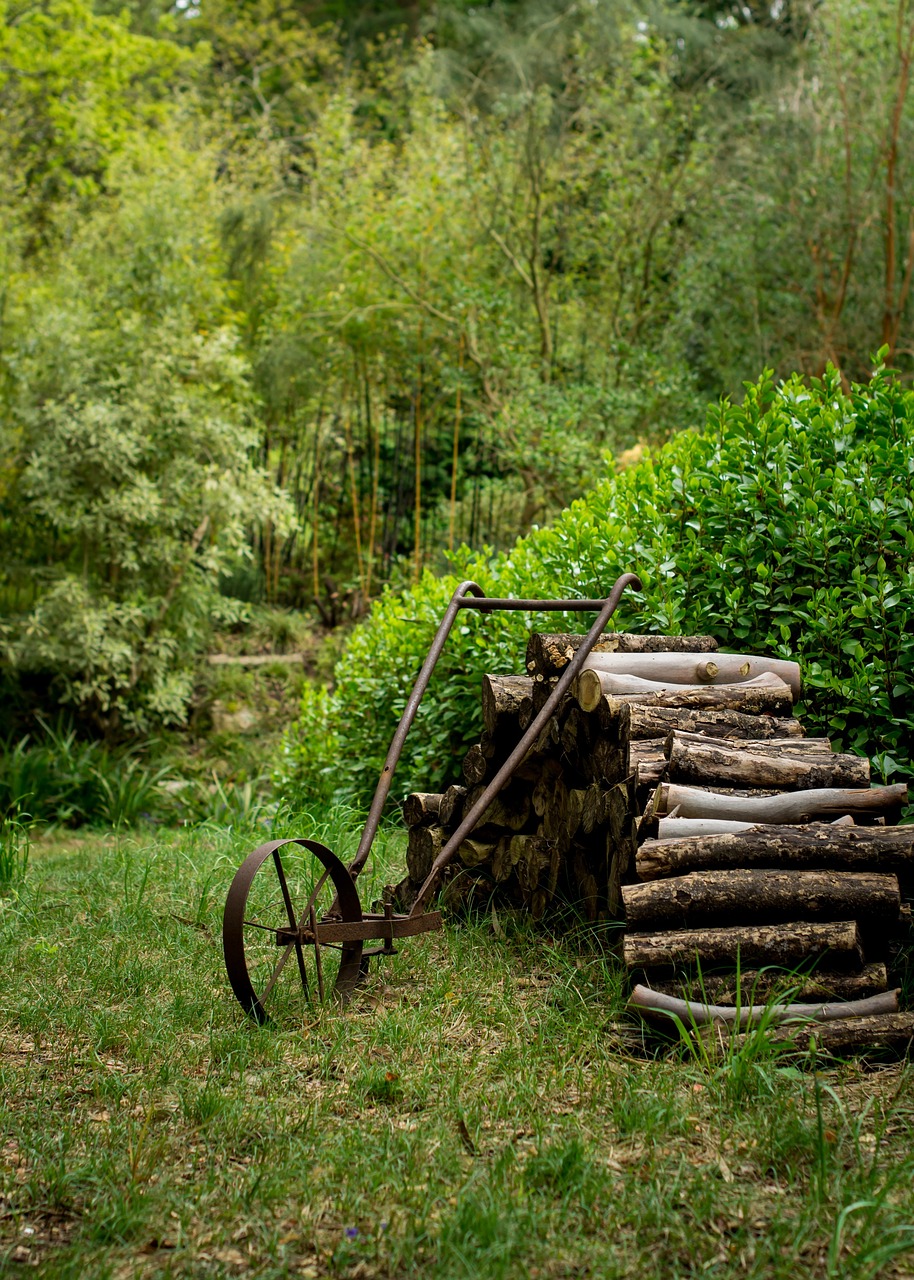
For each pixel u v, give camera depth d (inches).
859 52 465.7
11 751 388.8
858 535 179.8
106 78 679.1
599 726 156.9
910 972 144.5
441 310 478.0
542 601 178.1
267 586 502.6
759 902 129.3
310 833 238.8
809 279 456.4
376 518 524.4
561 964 150.4
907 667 173.5
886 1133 107.5
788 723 156.2
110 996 150.3
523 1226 91.9
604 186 509.4
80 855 261.1
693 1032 124.1
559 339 511.8
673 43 521.0
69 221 585.9
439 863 150.6
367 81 707.4
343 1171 100.9
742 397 452.1
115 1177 100.7
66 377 400.5
